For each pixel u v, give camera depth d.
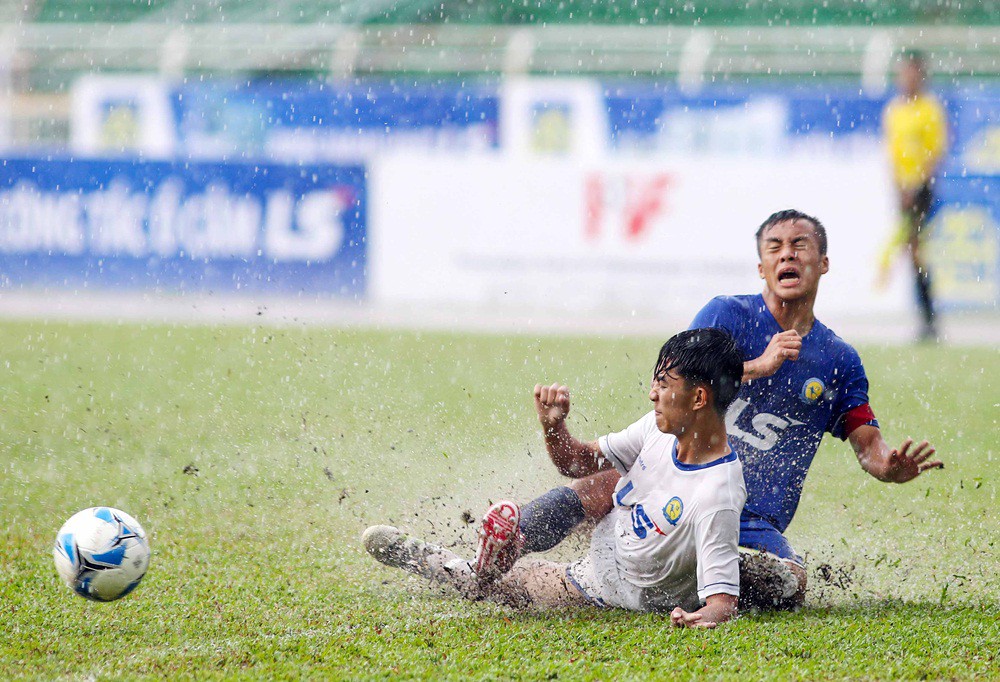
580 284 35.97
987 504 14.38
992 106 34.59
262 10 53.09
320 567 11.22
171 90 40.56
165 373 25.03
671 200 35.47
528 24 52.53
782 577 9.52
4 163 38.06
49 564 11.09
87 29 45.62
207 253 37.56
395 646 8.54
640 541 9.55
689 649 8.36
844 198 34.69
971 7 49.12
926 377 25.69
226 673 7.90
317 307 36.81
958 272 34.81
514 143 39.34
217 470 16.11
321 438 18.28
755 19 51.69
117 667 8.05
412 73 45.91
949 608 9.84
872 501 14.55
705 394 9.20
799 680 7.79
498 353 28.38
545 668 7.95
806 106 37.38
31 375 24.77
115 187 37.78
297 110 40.19
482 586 9.94
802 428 10.63
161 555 11.64
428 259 36.72
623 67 43.69
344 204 37.12
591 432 18.41
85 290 37.91
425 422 19.58
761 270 10.98
